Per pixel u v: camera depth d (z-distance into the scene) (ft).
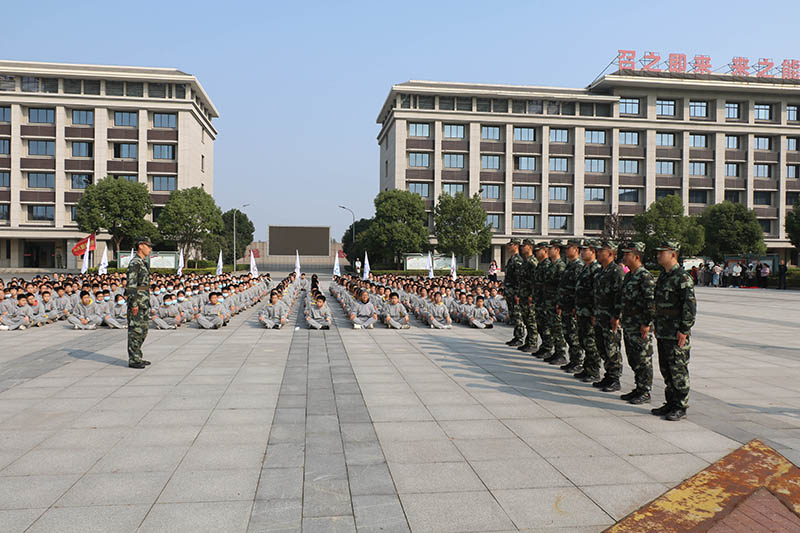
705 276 123.24
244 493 12.30
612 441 16.15
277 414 18.72
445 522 10.98
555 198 182.50
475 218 158.20
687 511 11.59
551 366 28.14
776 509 11.74
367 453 14.94
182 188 168.96
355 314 43.47
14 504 11.64
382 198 162.71
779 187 184.55
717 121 181.88
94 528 10.60
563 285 26.78
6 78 162.81
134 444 15.56
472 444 15.76
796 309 63.36
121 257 132.16
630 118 179.32
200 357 29.89
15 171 163.32
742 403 20.80
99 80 165.78
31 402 20.07
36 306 43.34
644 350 20.53
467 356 30.89
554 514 11.40
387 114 197.98
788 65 184.55
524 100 179.22
